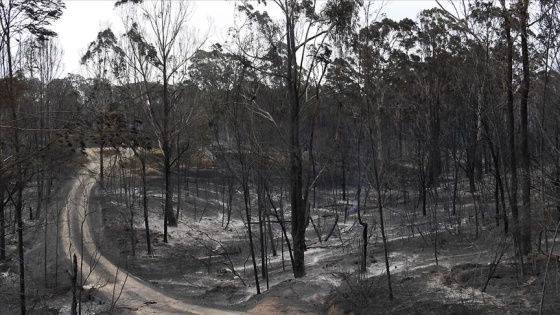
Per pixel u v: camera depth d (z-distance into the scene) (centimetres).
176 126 3341
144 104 3219
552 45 1039
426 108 3406
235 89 2356
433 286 1522
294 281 1808
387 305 1383
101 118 1209
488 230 2220
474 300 1316
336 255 2406
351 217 3534
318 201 4312
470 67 2461
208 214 3956
